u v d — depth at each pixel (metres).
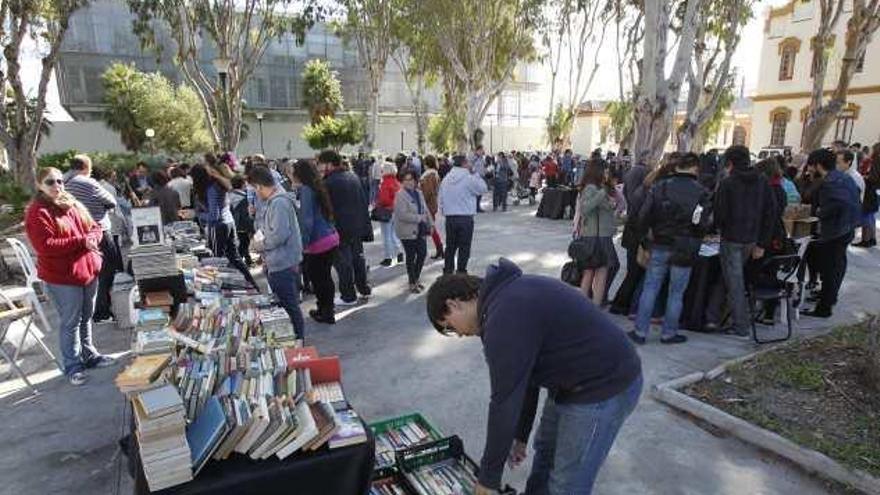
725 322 5.32
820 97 13.45
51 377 4.53
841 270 5.61
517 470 3.20
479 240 10.38
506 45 24.77
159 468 2.06
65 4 10.22
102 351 5.04
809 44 28.31
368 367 4.64
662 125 10.28
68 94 41.66
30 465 3.30
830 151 5.54
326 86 43.34
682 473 3.15
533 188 16.92
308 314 6.01
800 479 3.09
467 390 4.22
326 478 2.33
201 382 2.51
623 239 5.78
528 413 2.45
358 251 6.46
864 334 4.75
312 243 5.44
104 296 5.86
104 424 3.78
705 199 4.69
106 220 5.87
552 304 1.92
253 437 2.25
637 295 5.76
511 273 1.98
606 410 1.99
